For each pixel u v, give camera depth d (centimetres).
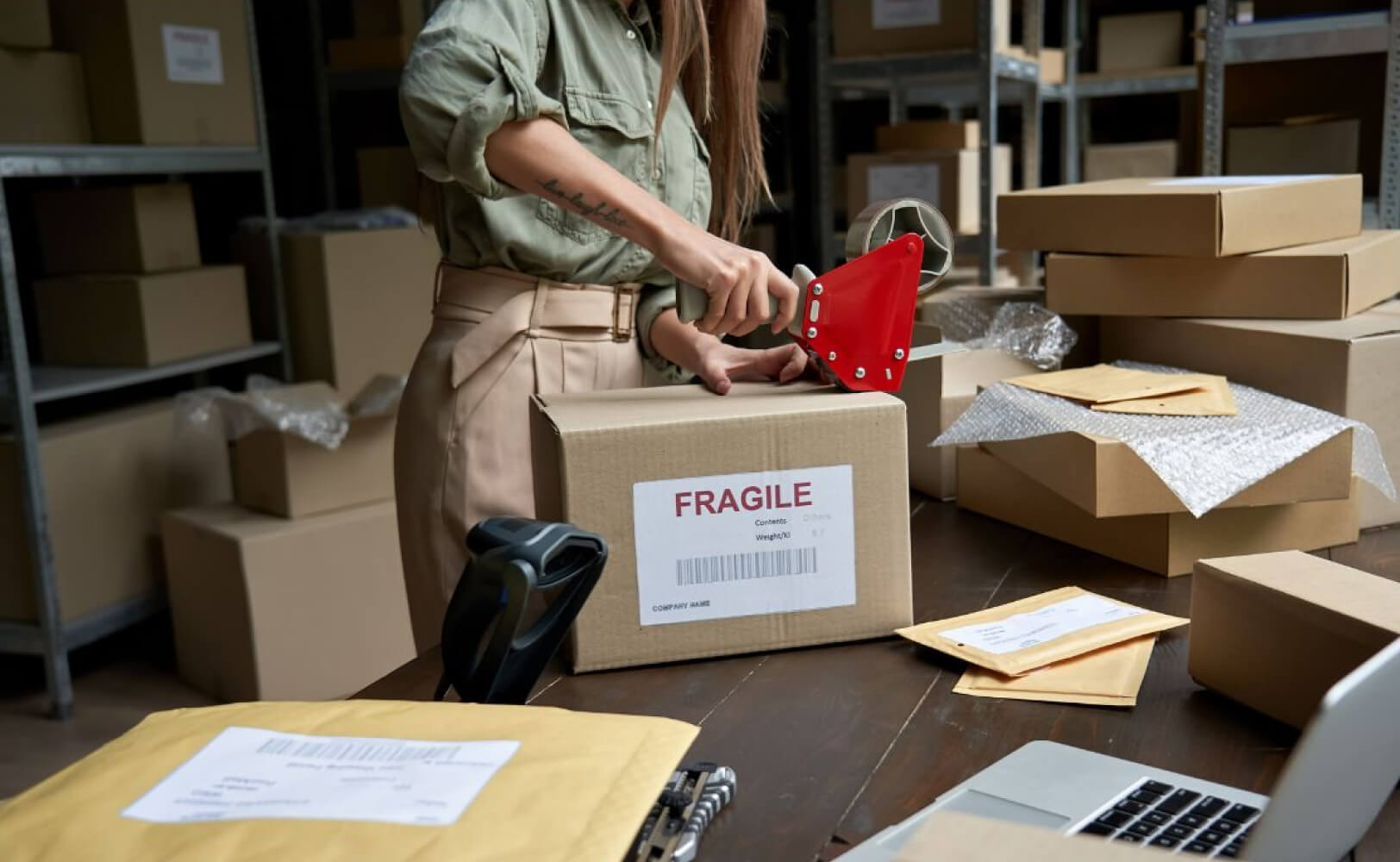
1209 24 246
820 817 76
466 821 64
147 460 286
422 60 114
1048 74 388
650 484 99
